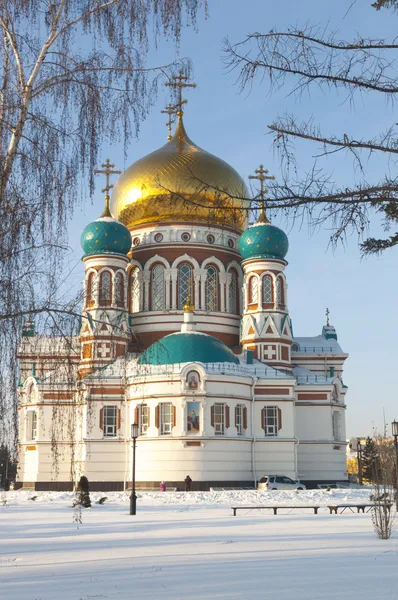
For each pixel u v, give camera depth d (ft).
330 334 288.71
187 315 243.40
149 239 266.77
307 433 249.34
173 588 52.95
